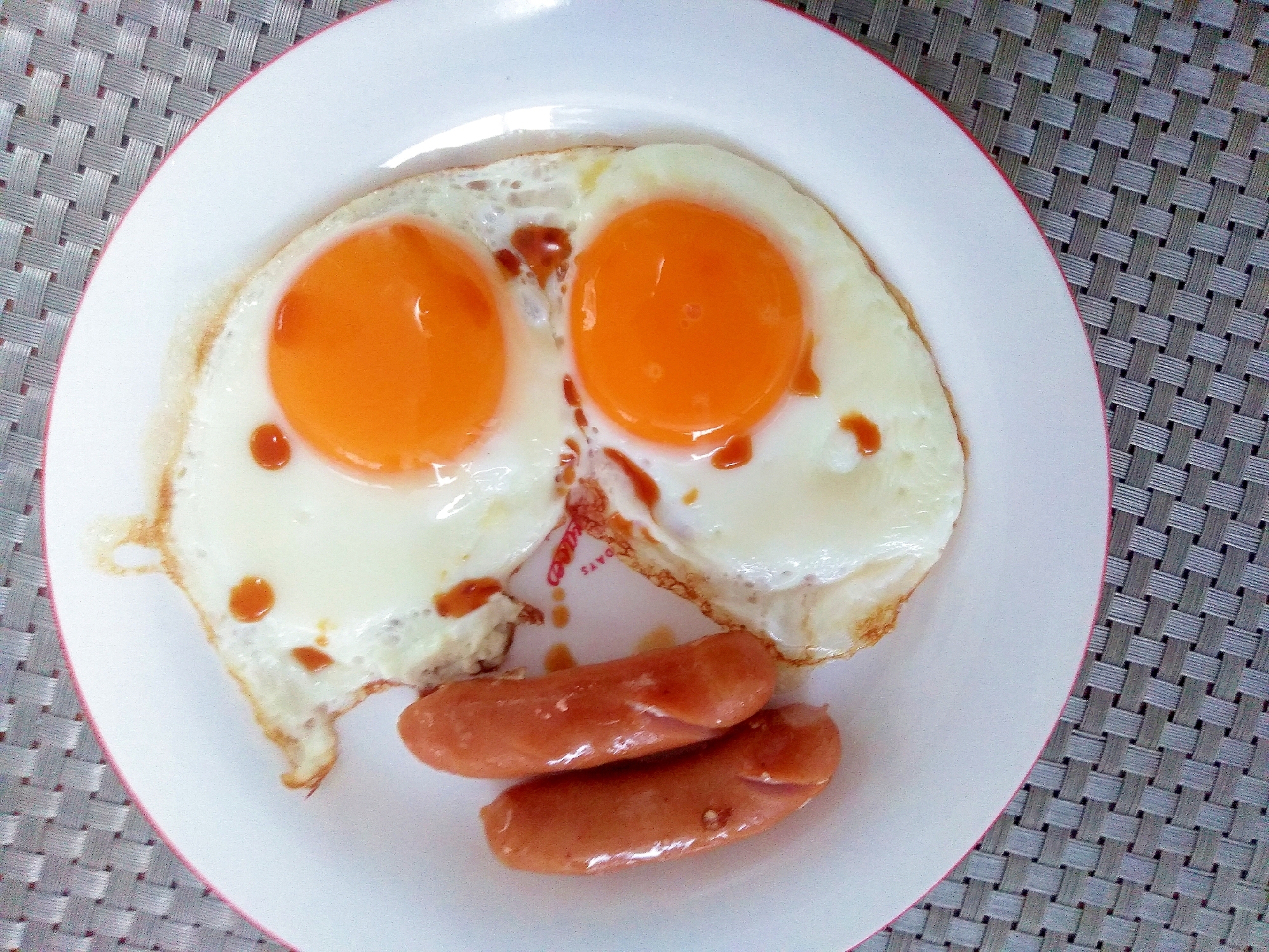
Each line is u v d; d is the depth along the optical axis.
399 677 0.20
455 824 0.20
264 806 0.19
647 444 0.20
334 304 0.19
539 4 0.18
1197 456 0.21
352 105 0.19
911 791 0.20
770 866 0.20
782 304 0.19
